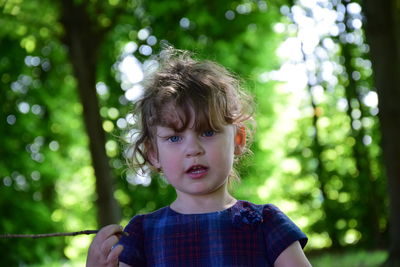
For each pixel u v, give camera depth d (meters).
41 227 14.57
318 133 16.83
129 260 2.31
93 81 10.77
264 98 16.41
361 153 15.53
